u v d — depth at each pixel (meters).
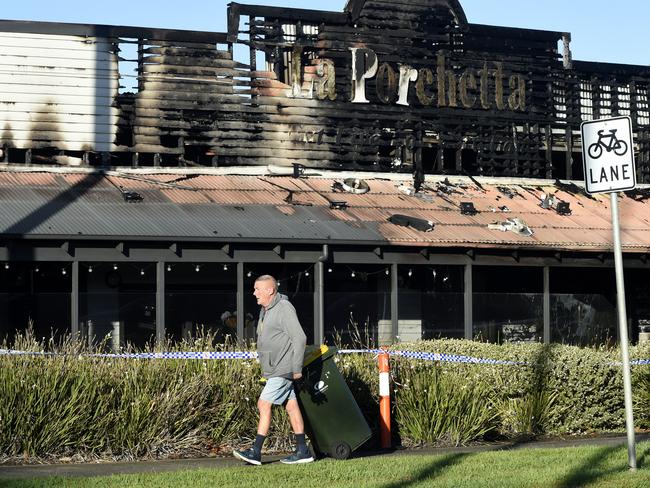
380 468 11.51
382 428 13.62
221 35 25.19
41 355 13.14
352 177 25.89
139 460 12.78
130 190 22.41
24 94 23.70
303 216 22.56
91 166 23.81
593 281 26.95
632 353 16.70
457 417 14.26
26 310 19.52
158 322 20.19
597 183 11.81
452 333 23.59
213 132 25.08
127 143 24.67
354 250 22.03
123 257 20.05
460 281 24.59
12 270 20.91
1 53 23.59
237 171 25.05
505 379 15.20
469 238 22.84
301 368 12.02
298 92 25.80
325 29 26.23
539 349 15.69
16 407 12.52
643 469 11.38
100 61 24.23
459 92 27.34
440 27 27.25
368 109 26.41
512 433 15.07
